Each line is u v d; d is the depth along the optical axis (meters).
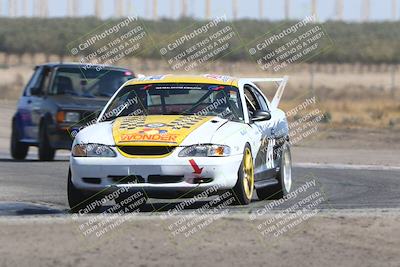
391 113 115.69
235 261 24.56
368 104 126.56
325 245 26.39
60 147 55.16
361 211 31.77
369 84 180.50
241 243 26.50
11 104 115.81
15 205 36.19
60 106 54.91
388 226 28.83
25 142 58.34
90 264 24.09
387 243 26.69
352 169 53.91
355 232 27.98
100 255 25.02
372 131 90.50
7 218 29.83
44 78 58.16
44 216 30.88
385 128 94.19
